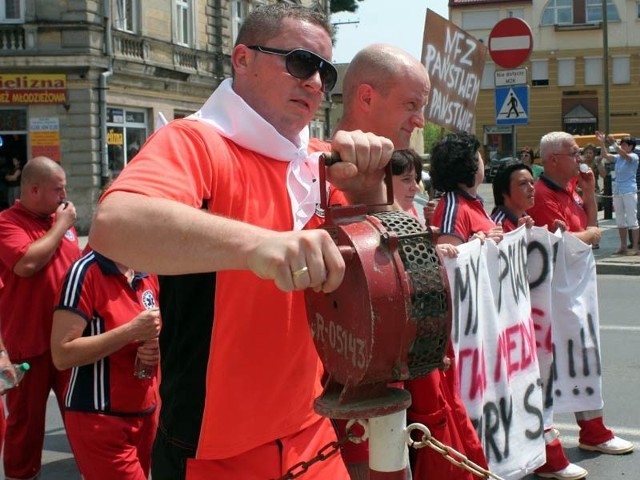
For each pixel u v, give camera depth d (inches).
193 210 64.0
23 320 182.7
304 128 88.5
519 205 200.1
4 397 235.9
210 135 80.7
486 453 161.2
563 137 223.0
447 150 177.2
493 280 167.2
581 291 205.0
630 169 559.2
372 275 64.5
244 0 1255.5
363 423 73.5
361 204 74.0
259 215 82.4
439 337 67.5
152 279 156.4
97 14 901.8
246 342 81.3
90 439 144.2
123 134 971.9
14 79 884.0
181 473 83.8
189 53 1117.1
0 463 203.9
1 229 183.6
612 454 206.1
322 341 71.2
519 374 174.1
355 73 134.4
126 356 145.5
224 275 80.6
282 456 83.6
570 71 2049.7
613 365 290.7
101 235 65.2
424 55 231.3
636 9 2001.7
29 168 189.8
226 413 81.7
